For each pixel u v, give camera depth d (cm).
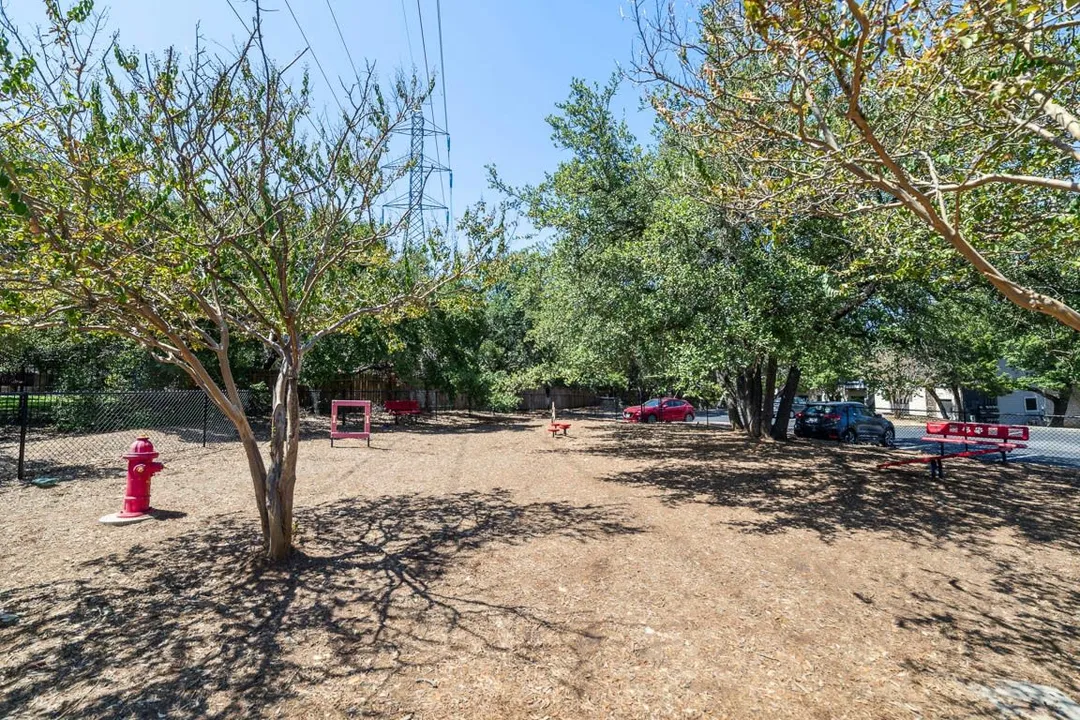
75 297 359
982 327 1479
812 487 874
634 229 1227
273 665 326
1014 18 325
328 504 739
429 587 446
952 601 436
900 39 352
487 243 616
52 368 1550
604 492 830
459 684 307
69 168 386
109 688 300
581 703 290
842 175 495
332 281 688
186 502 718
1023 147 485
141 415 1409
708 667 328
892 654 349
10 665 323
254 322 639
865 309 1127
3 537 563
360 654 340
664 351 1177
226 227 485
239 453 1124
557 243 1241
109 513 658
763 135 489
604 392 4231
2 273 348
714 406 4000
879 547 568
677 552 539
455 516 675
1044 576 494
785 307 920
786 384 1584
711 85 439
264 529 512
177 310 450
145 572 473
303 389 2372
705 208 868
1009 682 319
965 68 435
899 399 3581
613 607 411
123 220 357
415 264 714
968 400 3253
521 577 469
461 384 2289
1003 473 1034
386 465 1087
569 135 1209
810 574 487
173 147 408
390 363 2108
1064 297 892
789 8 329
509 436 1731
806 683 313
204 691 298
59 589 436
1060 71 386
